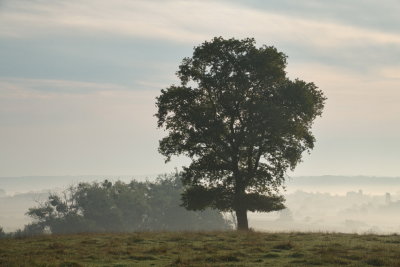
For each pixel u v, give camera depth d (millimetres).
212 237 50312
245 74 71500
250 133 69188
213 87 72750
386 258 33625
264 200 72250
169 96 72812
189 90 73375
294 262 33688
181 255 37344
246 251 39188
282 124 68500
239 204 71062
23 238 51969
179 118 73625
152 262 34344
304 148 72812
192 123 72000
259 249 39781
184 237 50000
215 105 73625
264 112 68688
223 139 73375
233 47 73000
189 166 73875
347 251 37844
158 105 74062
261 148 71500
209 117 70938
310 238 48250
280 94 70938
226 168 72250
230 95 70375
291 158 71000
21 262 33219
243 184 73000
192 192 74000
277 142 69875
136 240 47625
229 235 52438
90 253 38875
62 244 44312
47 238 51125
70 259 35844
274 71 70938
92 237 52375
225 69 71688
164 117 74562
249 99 72625
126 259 35906
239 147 73812
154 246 42625
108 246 43125
